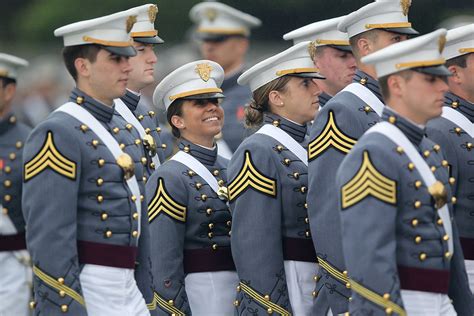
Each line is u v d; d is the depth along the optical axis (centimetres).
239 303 2227
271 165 2208
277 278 2191
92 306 2006
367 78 2180
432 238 1894
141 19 2427
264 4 4956
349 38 2223
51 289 1973
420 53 1897
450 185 1992
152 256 2288
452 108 2272
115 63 2044
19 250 2353
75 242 1988
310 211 2136
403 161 1880
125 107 2403
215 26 3575
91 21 2039
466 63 2261
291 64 2245
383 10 2184
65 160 1991
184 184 2300
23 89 5188
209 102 2333
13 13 6384
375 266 1831
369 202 1852
